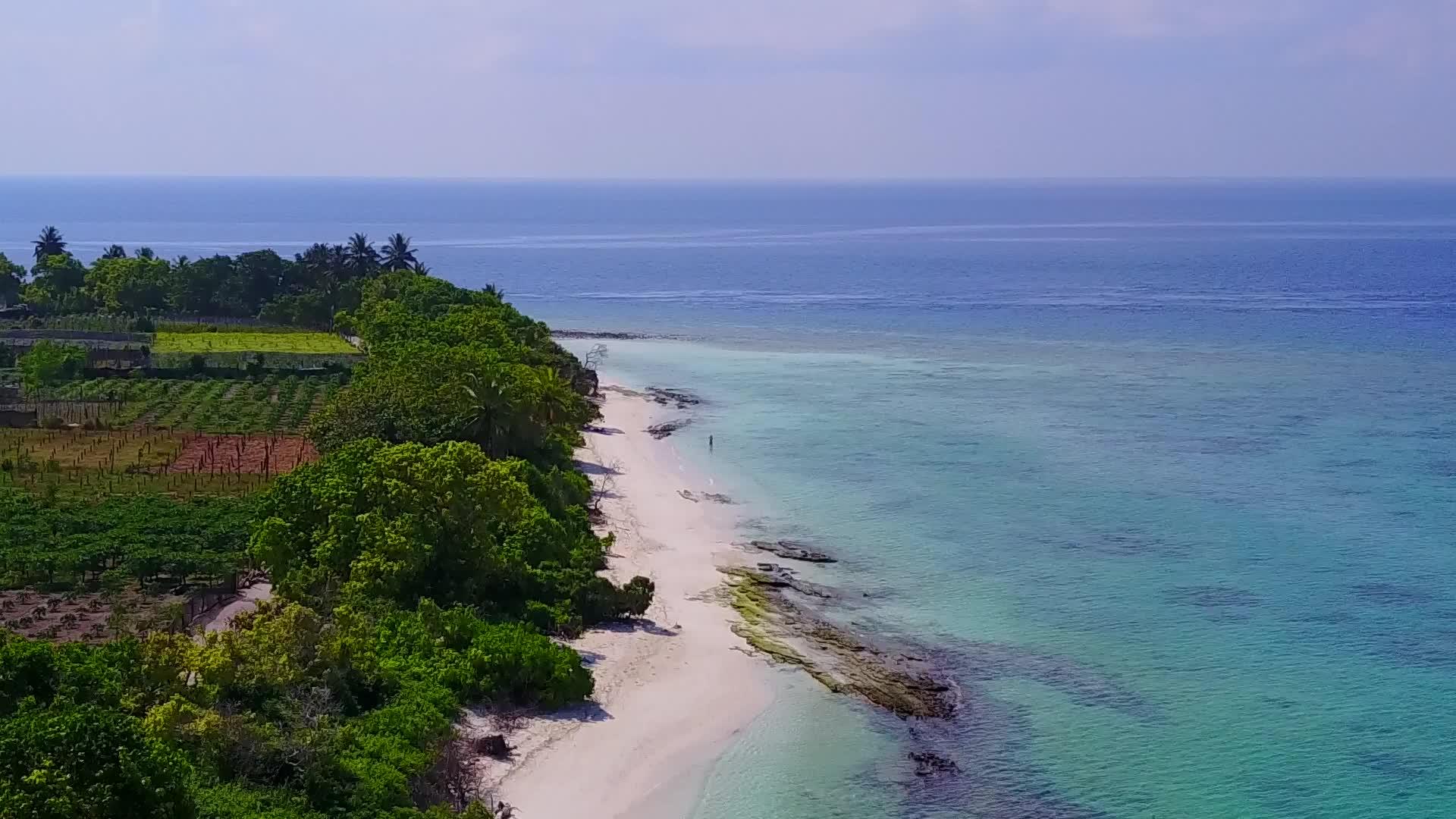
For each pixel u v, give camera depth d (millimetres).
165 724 54875
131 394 154625
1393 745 69125
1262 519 110375
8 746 44781
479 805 56094
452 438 111312
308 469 91438
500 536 88938
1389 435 143250
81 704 52906
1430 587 93062
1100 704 73812
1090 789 64312
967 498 117125
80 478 115688
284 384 163625
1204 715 72500
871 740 69250
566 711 71000
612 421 152500
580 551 91438
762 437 144250
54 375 160875
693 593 90688
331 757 56844
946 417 155875
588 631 82875
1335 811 62438
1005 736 69938
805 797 63062
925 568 97312
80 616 81188
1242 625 85875
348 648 66000
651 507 113688
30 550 90625
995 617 87000
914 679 76875
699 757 66750
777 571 96250
